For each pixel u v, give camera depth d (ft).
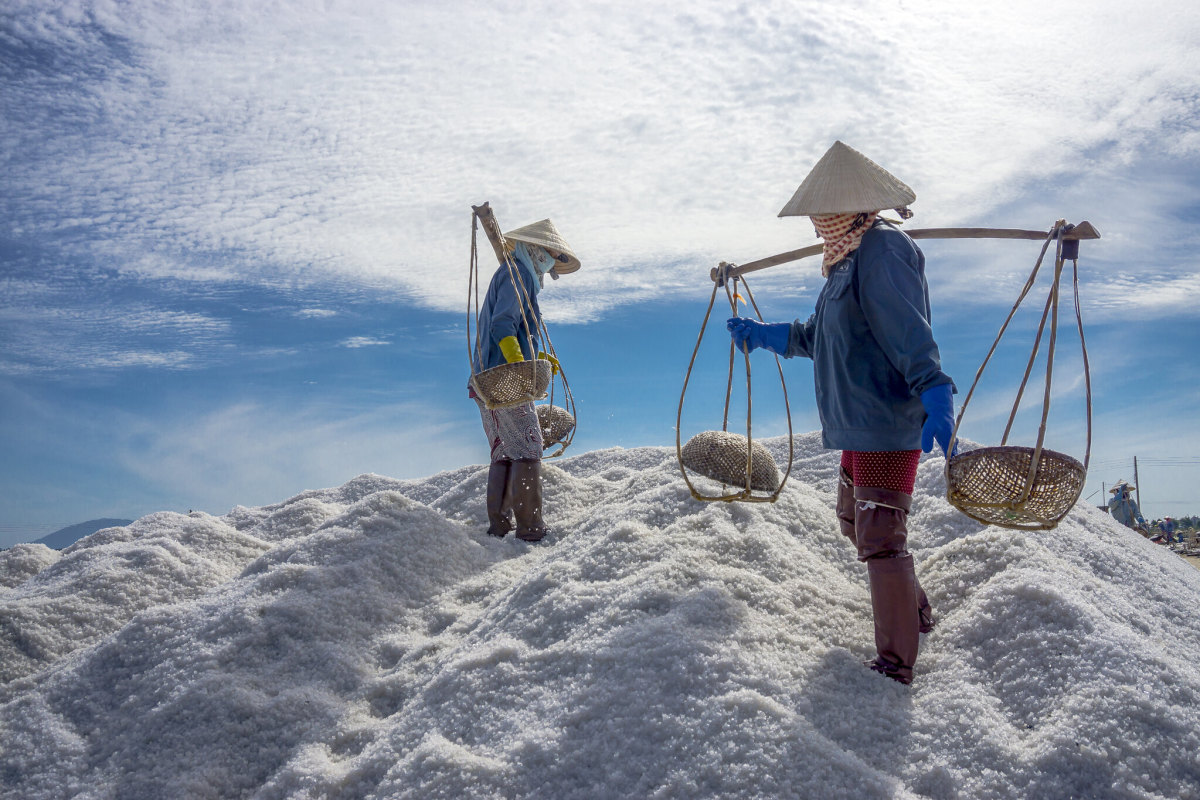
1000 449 9.27
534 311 18.65
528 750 8.87
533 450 18.54
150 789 9.82
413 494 26.99
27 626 15.26
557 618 11.57
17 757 10.77
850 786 8.18
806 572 13.07
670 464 18.81
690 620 10.76
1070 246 9.50
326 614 13.52
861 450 10.39
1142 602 13.61
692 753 8.49
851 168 10.50
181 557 18.71
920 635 11.57
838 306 10.43
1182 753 8.30
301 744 10.46
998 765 8.67
